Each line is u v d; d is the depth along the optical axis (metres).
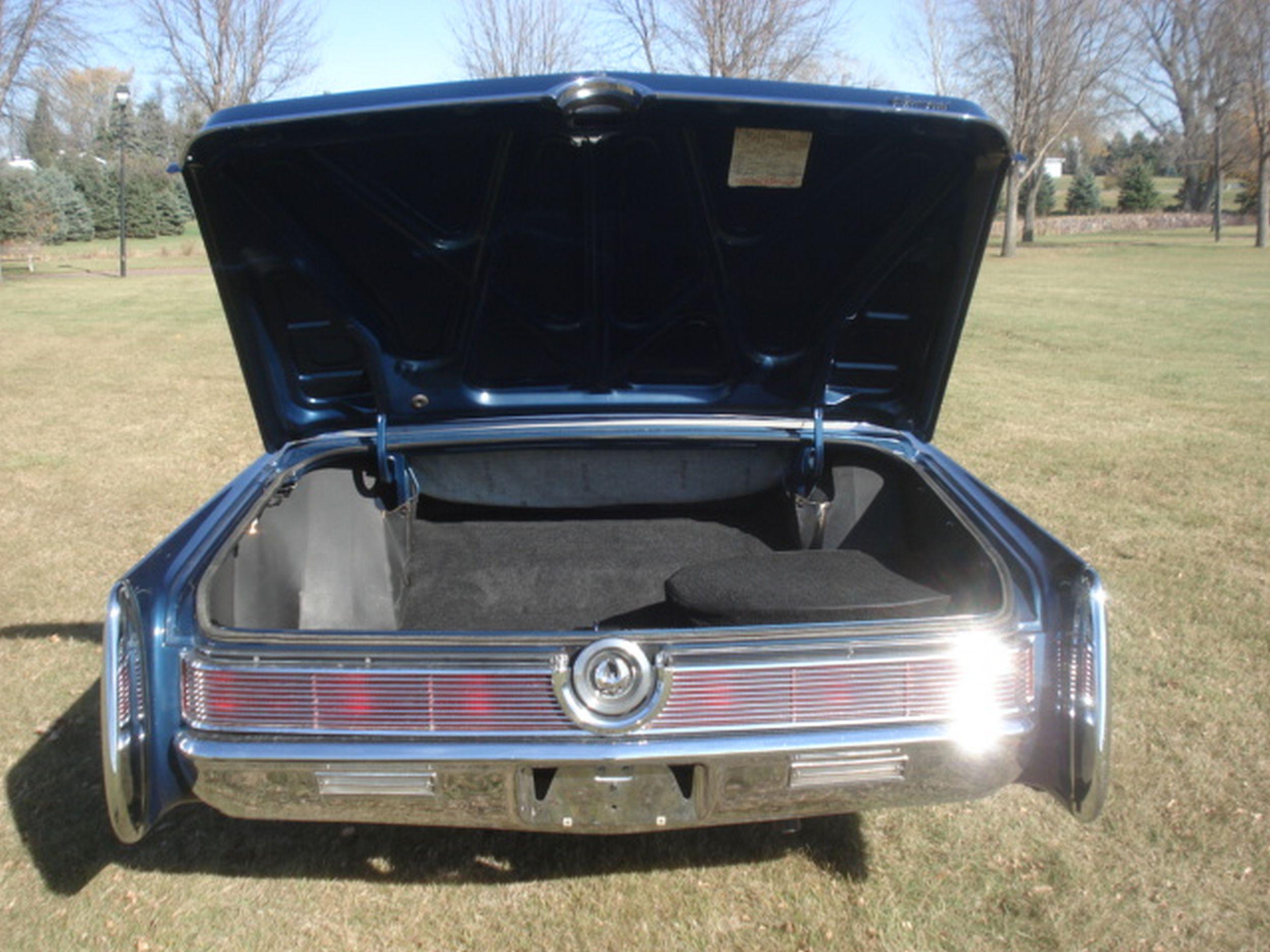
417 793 2.08
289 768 2.06
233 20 27.80
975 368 11.21
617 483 3.38
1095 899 2.61
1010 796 3.06
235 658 2.08
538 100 2.24
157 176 44.72
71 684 3.76
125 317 16.64
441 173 2.54
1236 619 4.28
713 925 2.54
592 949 2.47
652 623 2.97
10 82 23.02
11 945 2.47
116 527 5.67
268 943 2.49
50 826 2.92
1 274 24.80
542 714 2.05
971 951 2.45
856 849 2.82
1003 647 2.13
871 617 2.38
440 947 2.48
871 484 3.08
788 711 2.08
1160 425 8.12
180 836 2.88
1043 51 33.56
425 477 3.35
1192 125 53.28
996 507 2.62
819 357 2.96
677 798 2.11
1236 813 2.95
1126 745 3.32
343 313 2.78
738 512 3.48
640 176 2.56
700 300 2.87
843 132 2.39
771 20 23.06
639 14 23.69
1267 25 34.59
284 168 2.50
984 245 2.63
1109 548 5.17
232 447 7.60
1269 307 17.08
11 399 9.62
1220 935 2.48
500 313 2.87
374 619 2.90
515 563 3.23
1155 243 38.88
